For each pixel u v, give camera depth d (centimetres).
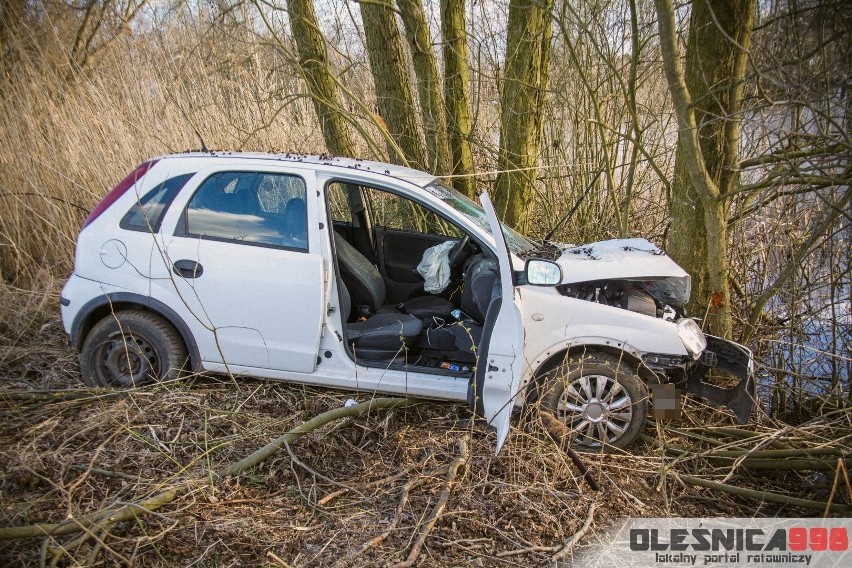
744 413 416
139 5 866
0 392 419
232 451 389
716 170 464
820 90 420
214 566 304
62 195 677
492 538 332
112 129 720
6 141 673
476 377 389
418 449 401
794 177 432
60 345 522
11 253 638
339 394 449
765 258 525
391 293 518
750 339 503
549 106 693
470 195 698
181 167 439
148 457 378
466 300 457
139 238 431
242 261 423
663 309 425
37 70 751
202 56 785
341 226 521
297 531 331
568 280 407
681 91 439
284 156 452
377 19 661
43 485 349
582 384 404
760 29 452
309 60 621
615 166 656
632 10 499
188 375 442
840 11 424
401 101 684
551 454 385
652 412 425
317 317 420
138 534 319
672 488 389
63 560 298
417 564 311
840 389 470
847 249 460
